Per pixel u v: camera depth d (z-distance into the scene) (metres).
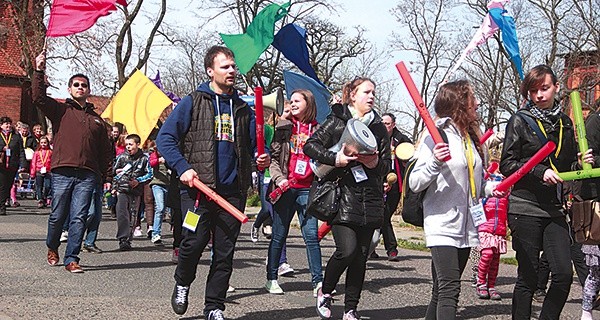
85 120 7.94
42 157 18.69
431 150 4.76
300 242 12.58
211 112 5.39
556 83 5.24
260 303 6.48
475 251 7.99
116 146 15.00
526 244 5.14
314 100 7.02
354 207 5.40
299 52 9.45
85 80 7.99
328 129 5.55
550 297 5.14
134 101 11.45
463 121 4.88
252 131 5.59
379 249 11.68
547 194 5.12
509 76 30.11
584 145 5.14
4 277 7.24
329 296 5.75
